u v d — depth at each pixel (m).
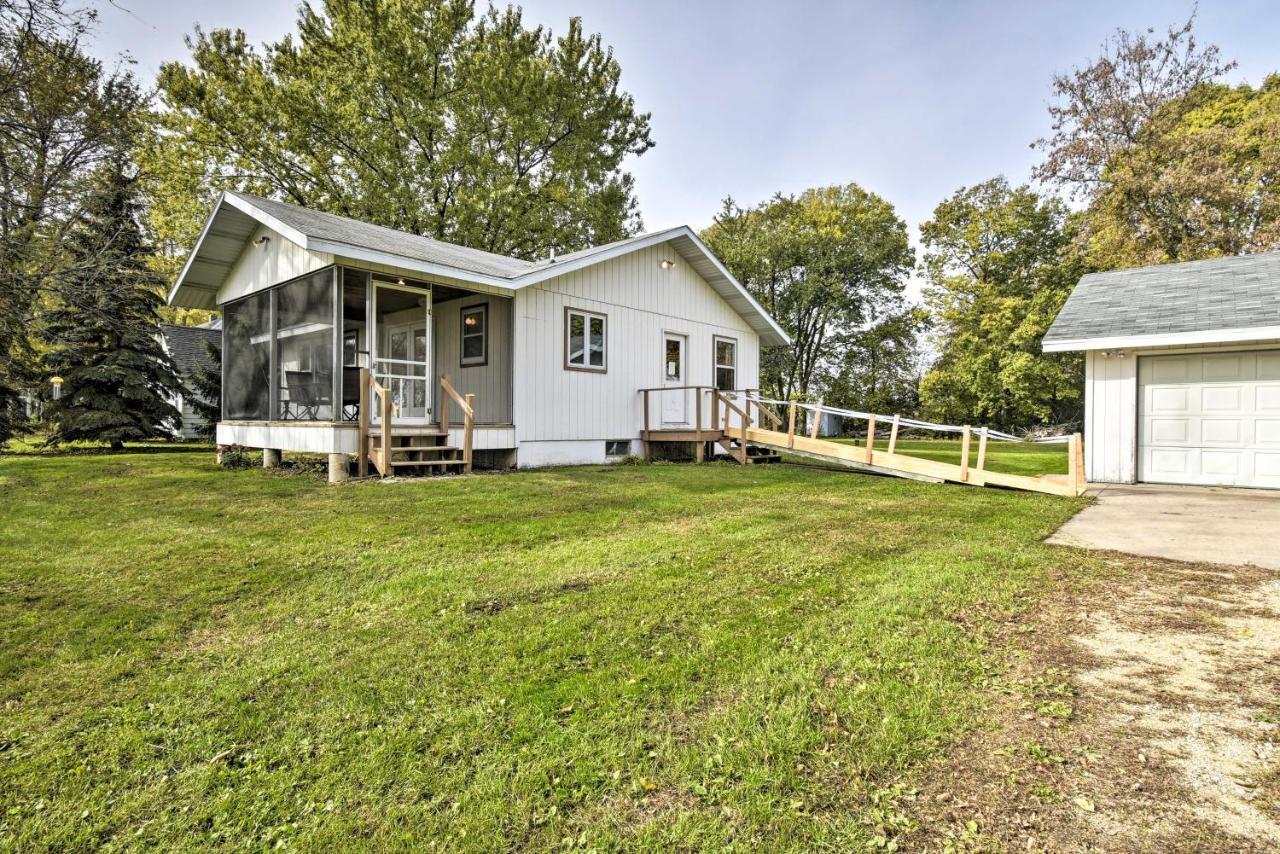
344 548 4.73
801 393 27.80
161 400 16.55
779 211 29.28
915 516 6.10
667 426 13.18
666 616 3.28
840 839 1.66
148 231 16.39
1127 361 9.34
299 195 21.89
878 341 28.17
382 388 8.27
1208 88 19.61
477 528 5.41
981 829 1.69
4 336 11.34
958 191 27.00
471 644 2.95
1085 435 9.66
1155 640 2.95
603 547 4.77
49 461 11.57
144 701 2.47
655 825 1.73
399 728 2.24
